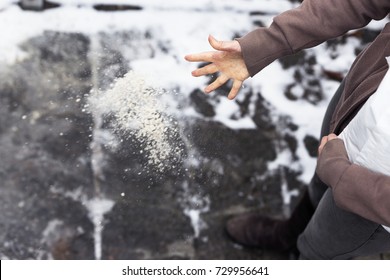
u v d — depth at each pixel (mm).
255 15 2611
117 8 2434
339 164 1482
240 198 2355
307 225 1974
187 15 2518
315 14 1536
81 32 2371
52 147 2223
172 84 2357
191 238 2277
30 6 2324
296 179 2439
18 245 2129
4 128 2213
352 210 1473
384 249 1729
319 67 2613
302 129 2504
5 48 2289
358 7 1503
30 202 2172
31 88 2270
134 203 2240
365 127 1414
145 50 2406
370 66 1551
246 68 1655
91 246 2184
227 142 2377
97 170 2221
